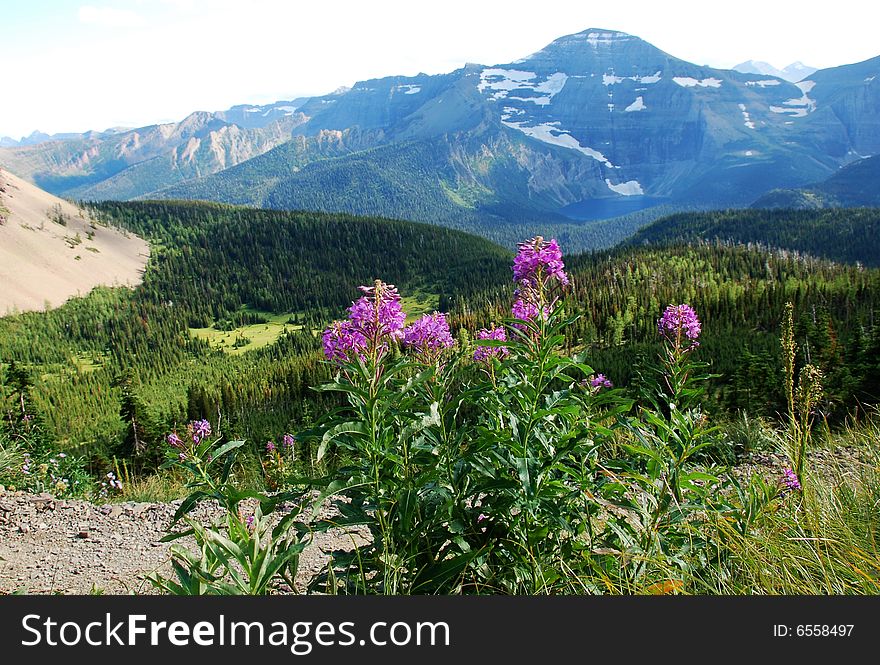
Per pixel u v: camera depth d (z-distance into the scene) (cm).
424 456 446
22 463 1193
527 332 491
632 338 7019
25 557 806
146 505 1013
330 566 416
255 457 1319
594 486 466
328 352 424
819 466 703
